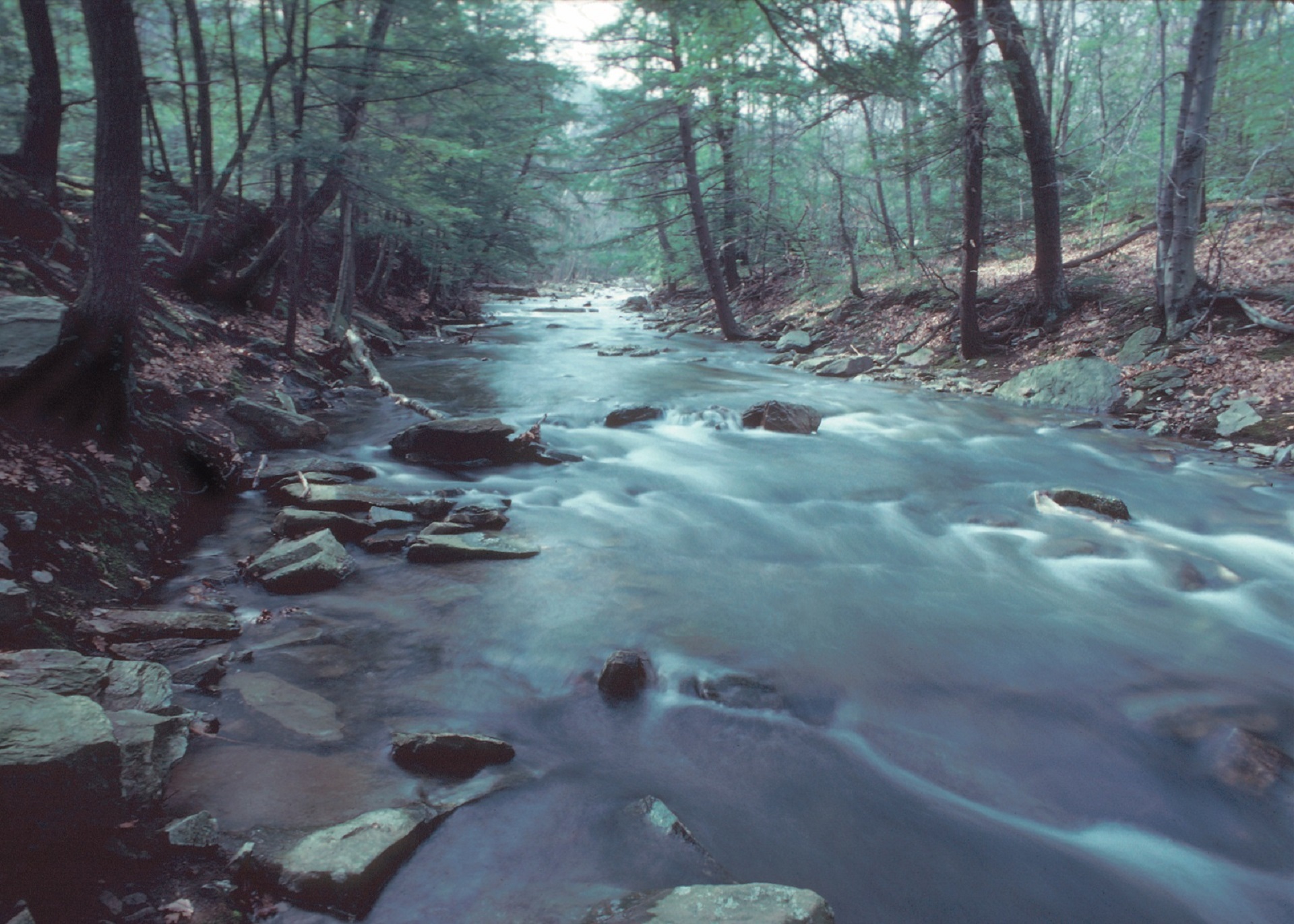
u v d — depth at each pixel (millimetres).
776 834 3842
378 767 4133
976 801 4164
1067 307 16484
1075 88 30031
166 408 9625
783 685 5180
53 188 13211
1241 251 15633
